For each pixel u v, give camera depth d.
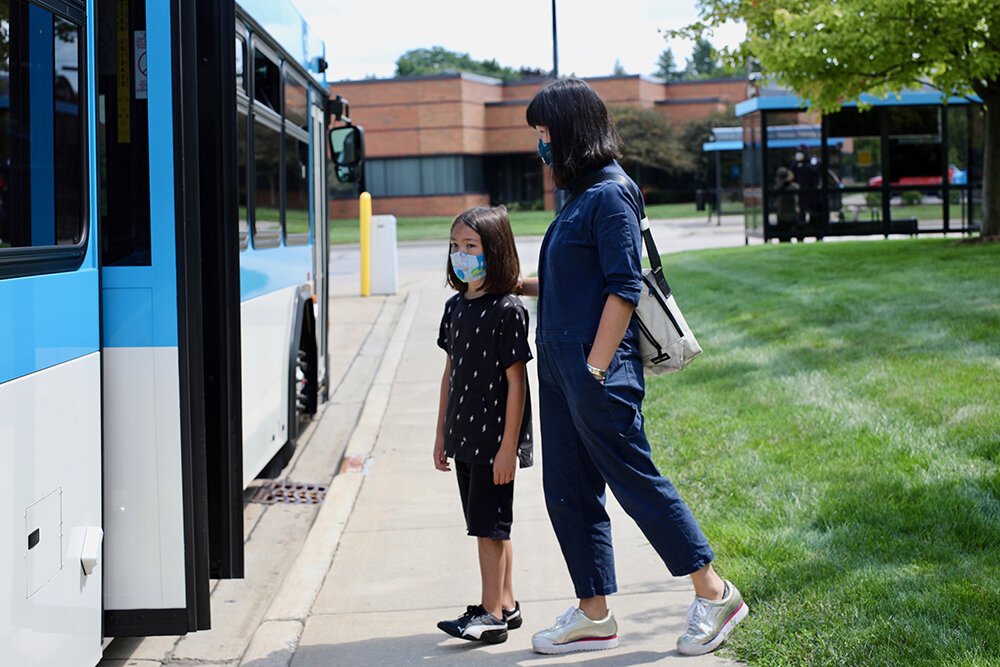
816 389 7.55
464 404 4.18
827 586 4.34
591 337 3.81
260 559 5.98
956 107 21.47
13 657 2.88
